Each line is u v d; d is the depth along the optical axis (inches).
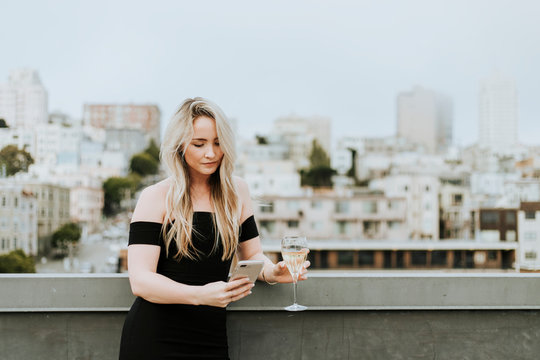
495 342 66.6
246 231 53.8
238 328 64.2
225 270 49.0
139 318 46.0
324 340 65.0
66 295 60.4
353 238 1375.5
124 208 1982.0
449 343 66.2
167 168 48.1
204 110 47.6
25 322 62.2
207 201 49.4
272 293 61.9
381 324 65.6
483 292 64.6
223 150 47.8
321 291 62.9
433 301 64.1
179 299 42.3
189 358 45.4
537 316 67.1
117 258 1043.3
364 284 63.4
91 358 62.6
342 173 2851.9
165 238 46.3
